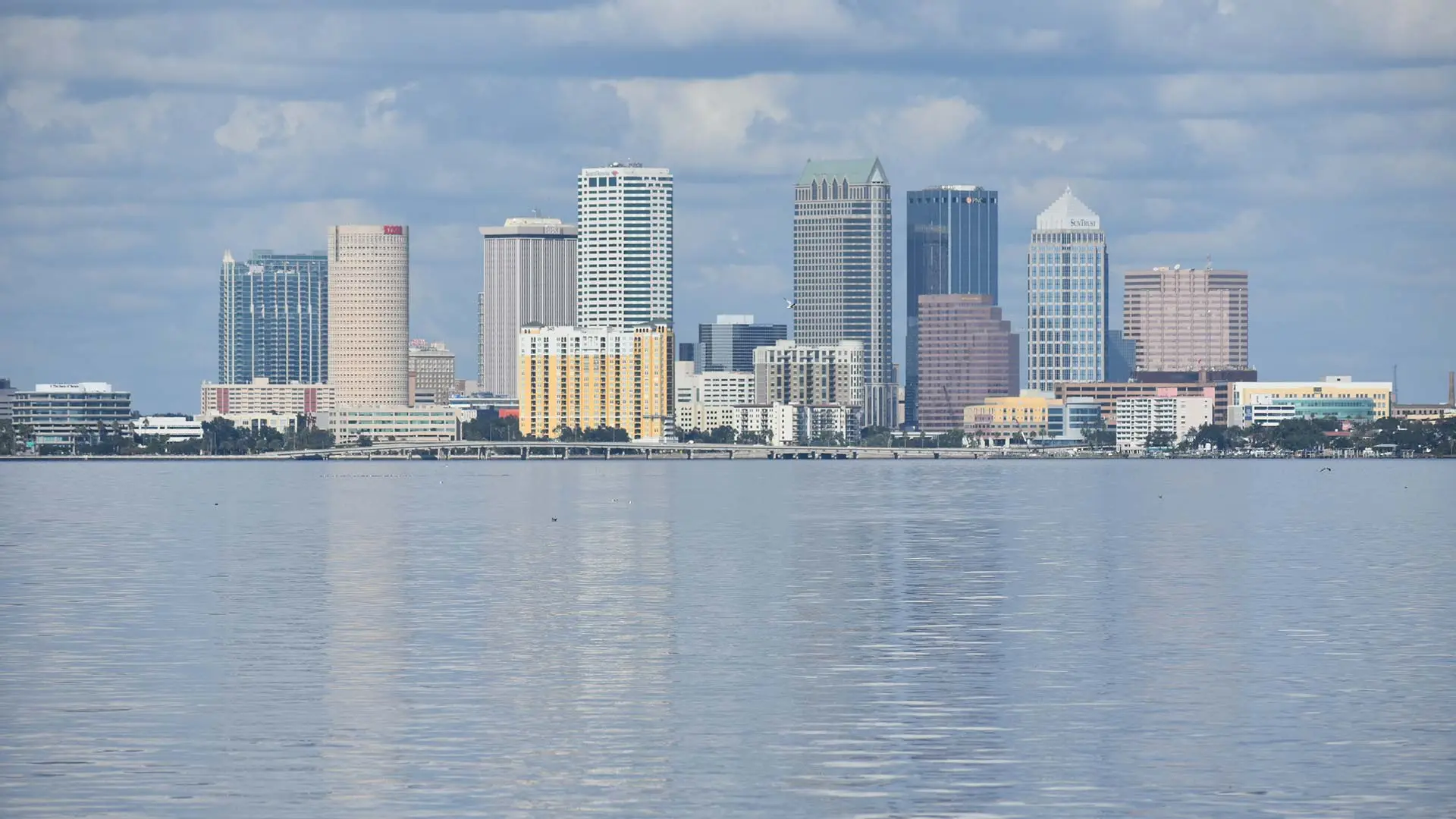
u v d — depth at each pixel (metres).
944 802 167.88
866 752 187.62
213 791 170.88
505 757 185.12
